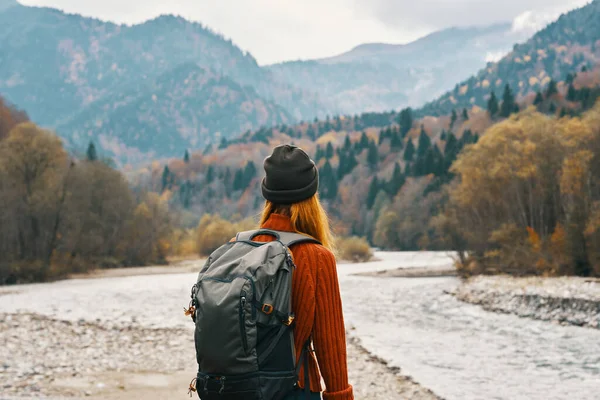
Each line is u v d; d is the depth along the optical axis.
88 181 50.41
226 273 1.87
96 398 7.40
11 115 77.38
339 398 1.92
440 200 91.31
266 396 1.79
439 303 21.98
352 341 13.16
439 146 171.50
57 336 13.23
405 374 9.59
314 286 1.92
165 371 9.43
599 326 15.50
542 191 37.00
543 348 12.36
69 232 45.84
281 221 2.12
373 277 38.28
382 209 111.50
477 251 38.41
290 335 1.88
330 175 161.88
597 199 33.12
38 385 8.06
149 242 59.16
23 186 42.34
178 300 22.77
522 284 25.09
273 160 2.13
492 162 37.91
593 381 9.16
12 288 32.59
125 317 16.92
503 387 8.73
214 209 176.12
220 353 1.77
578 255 28.58
